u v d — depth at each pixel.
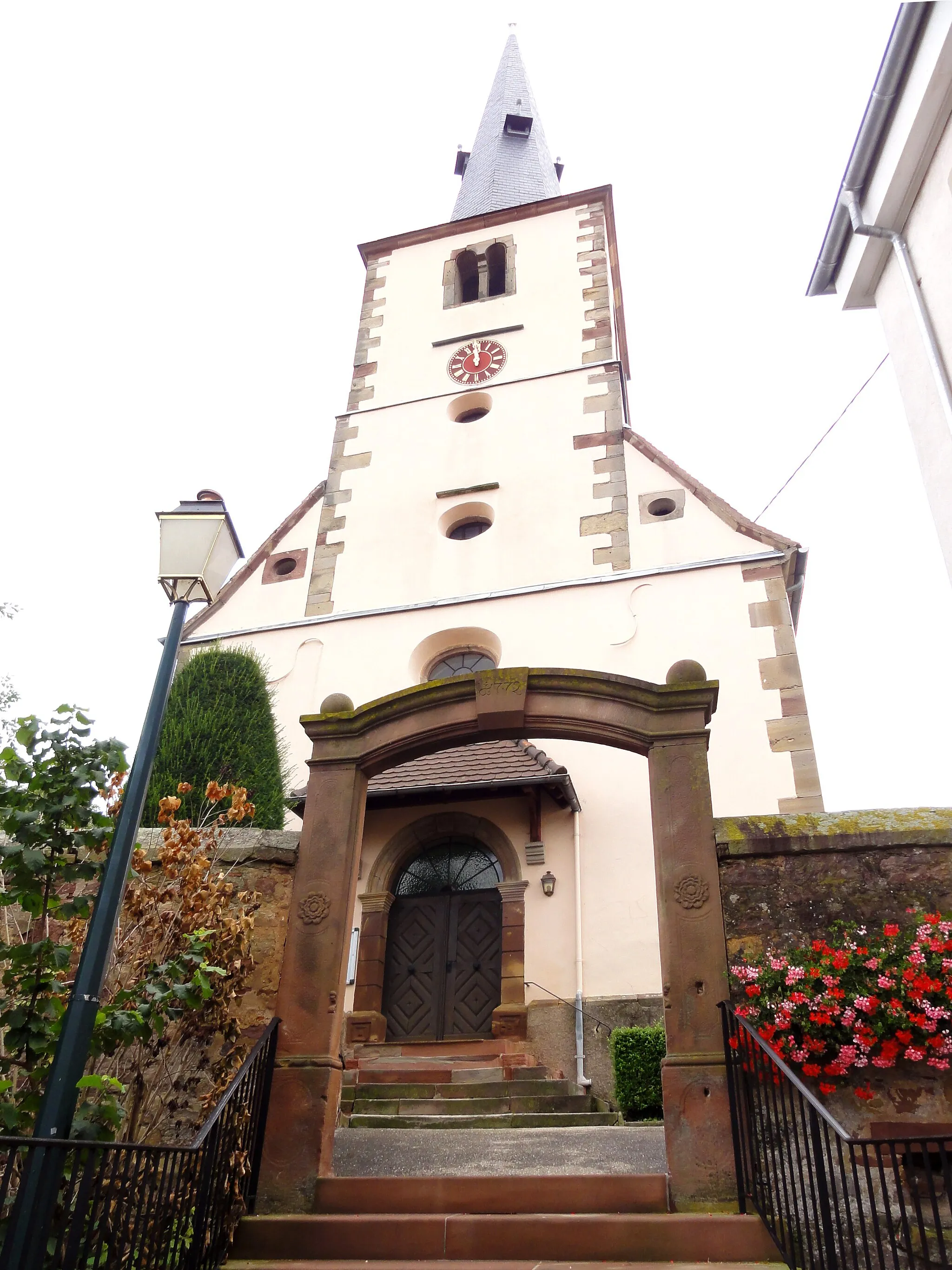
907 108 7.14
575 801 10.98
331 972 5.89
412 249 19.05
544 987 10.31
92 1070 4.95
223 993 5.43
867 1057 4.94
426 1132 7.13
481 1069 9.07
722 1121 5.05
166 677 5.08
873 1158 4.87
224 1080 5.40
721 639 11.92
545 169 23.17
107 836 4.91
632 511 13.57
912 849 5.64
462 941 11.06
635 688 6.21
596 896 10.65
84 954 4.14
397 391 16.52
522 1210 5.09
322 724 6.68
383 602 13.77
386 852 11.47
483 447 15.15
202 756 8.88
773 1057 4.52
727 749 11.07
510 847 11.16
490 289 18.31
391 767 6.75
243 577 14.75
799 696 11.23
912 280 7.41
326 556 14.55
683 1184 4.96
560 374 15.70
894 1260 3.56
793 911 5.58
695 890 5.59
